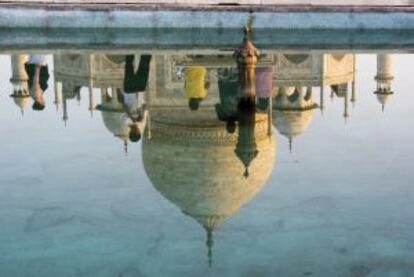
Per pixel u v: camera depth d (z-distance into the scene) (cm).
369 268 1080
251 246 1184
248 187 1953
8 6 3641
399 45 3506
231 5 3819
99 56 3572
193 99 2720
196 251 1162
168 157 2156
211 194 1886
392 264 1095
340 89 3547
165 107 2747
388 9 3825
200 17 3712
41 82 3500
